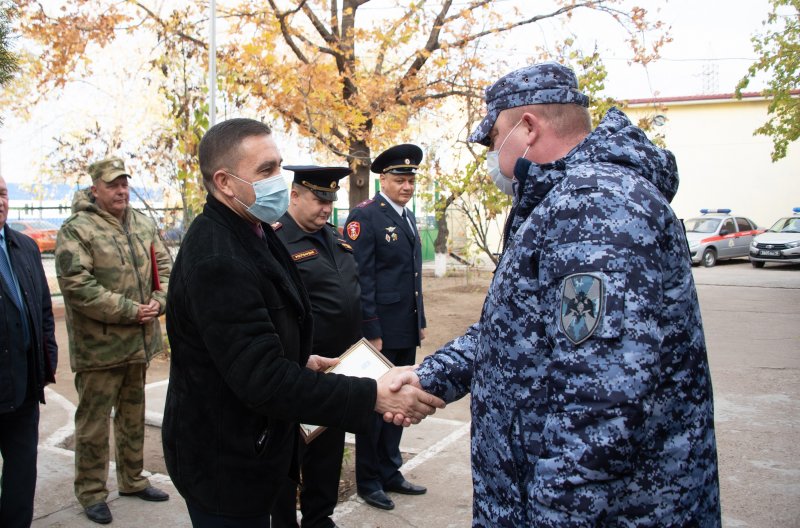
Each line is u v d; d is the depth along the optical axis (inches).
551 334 56.5
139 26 317.4
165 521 133.6
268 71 282.0
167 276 157.6
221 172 75.5
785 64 514.3
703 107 881.5
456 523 133.2
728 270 713.6
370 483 141.9
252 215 77.6
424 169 317.1
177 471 76.0
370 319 150.0
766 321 389.7
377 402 79.6
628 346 50.9
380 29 319.0
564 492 51.2
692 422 57.9
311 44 331.3
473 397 65.7
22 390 112.7
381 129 324.8
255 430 75.5
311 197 123.1
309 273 123.4
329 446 119.8
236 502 74.7
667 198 63.0
